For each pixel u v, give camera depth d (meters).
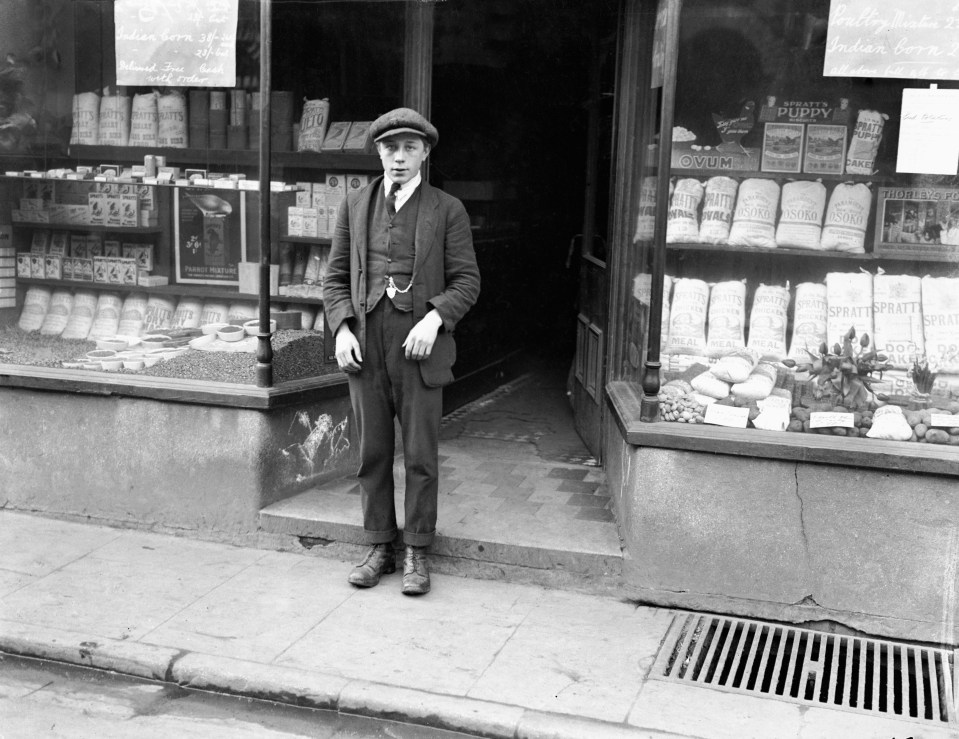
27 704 3.33
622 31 4.71
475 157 6.00
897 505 3.66
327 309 4.00
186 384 4.50
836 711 3.26
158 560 4.33
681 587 3.90
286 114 4.68
